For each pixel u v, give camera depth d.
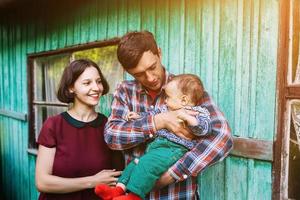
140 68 1.57
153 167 1.59
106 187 1.71
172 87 1.61
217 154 1.49
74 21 3.64
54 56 4.13
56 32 3.95
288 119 1.88
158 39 2.66
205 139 1.52
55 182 1.94
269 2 1.93
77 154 2.00
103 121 2.13
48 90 4.32
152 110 1.71
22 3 4.39
